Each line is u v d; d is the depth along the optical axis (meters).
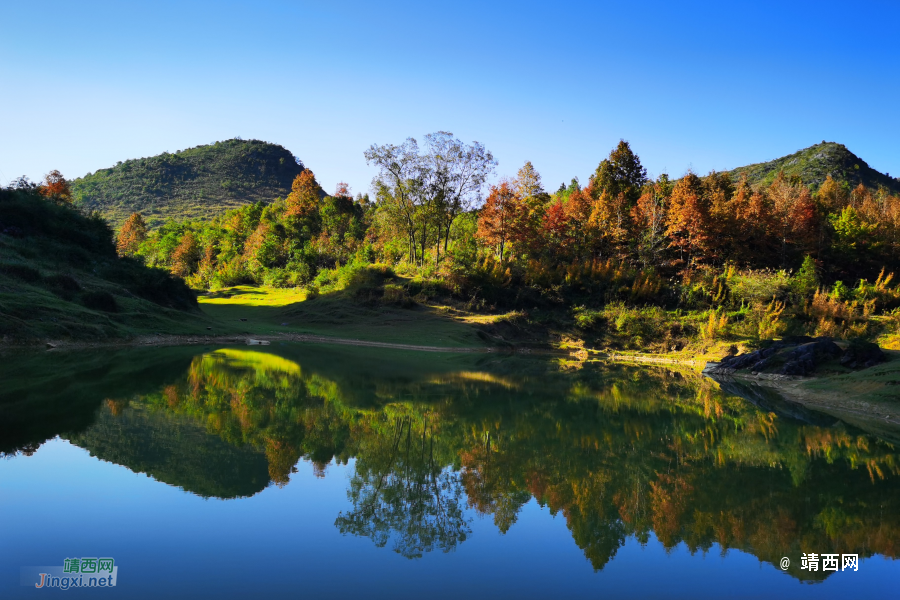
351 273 72.75
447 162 81.00
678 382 39.06
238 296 80.69
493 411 23.78
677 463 16.53
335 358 40.94
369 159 80.69
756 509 12.73
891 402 25.62
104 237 57.47
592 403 27.28
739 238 86.19
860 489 14.23
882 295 74.06
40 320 34.91
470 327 61.94
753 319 64.38
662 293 75.00
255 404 21.72
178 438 16.05
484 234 81.81
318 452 15.79
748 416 24.98
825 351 39.31
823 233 92.94
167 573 8.52
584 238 87.88
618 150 111.75
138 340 40.66
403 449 16.88
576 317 68.69
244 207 137.62
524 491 13.68
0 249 43.22
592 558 9.97
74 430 16.17
